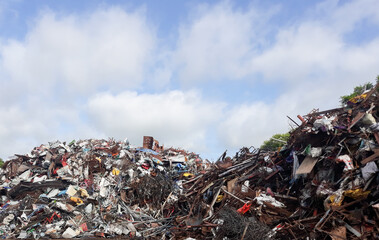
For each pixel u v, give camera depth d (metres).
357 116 13.98
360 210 11.06
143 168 25.83
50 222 17.39
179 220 16.62
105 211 19.20
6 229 17.22
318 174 13.45
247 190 15.44
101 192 20.97
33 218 17.53
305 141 14.89
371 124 13.37
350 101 15.47
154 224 17.52
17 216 18.28
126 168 24.69
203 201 17.36
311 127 14.87
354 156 12.65
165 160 28.53
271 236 11.81
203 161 31.38
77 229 16.56
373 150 11.95
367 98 15.09
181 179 25.19
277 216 13.27
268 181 16.47
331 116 15.54
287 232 12.06
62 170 22.95
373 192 11.09
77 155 25.53
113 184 22.28
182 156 29.62
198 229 14.77
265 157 17.91
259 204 13.72
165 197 20.14
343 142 13.40
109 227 16.88
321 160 13.59
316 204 12.70
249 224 12.06
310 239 11.23
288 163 16.20
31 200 19.59
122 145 30.58
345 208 11.55
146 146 33.81
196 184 20.17
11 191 21.33
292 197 14.11
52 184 21.44
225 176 18.41
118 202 20.50
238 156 20.86
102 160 25.36
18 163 26.08
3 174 25.62
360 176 11.80
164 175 23.69
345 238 10.45
